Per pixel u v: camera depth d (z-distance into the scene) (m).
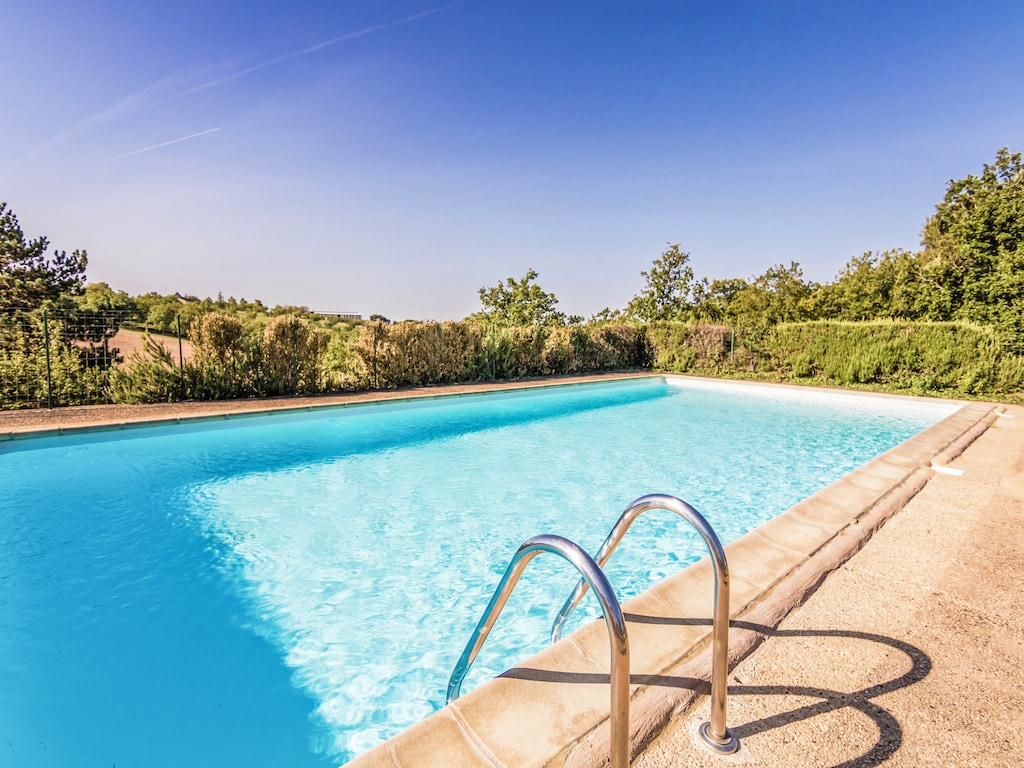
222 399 11.59
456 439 10.04
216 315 11.60
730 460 8.62
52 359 10.17
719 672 1.75
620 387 17.77
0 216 16.41
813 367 17.42
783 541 3.67
